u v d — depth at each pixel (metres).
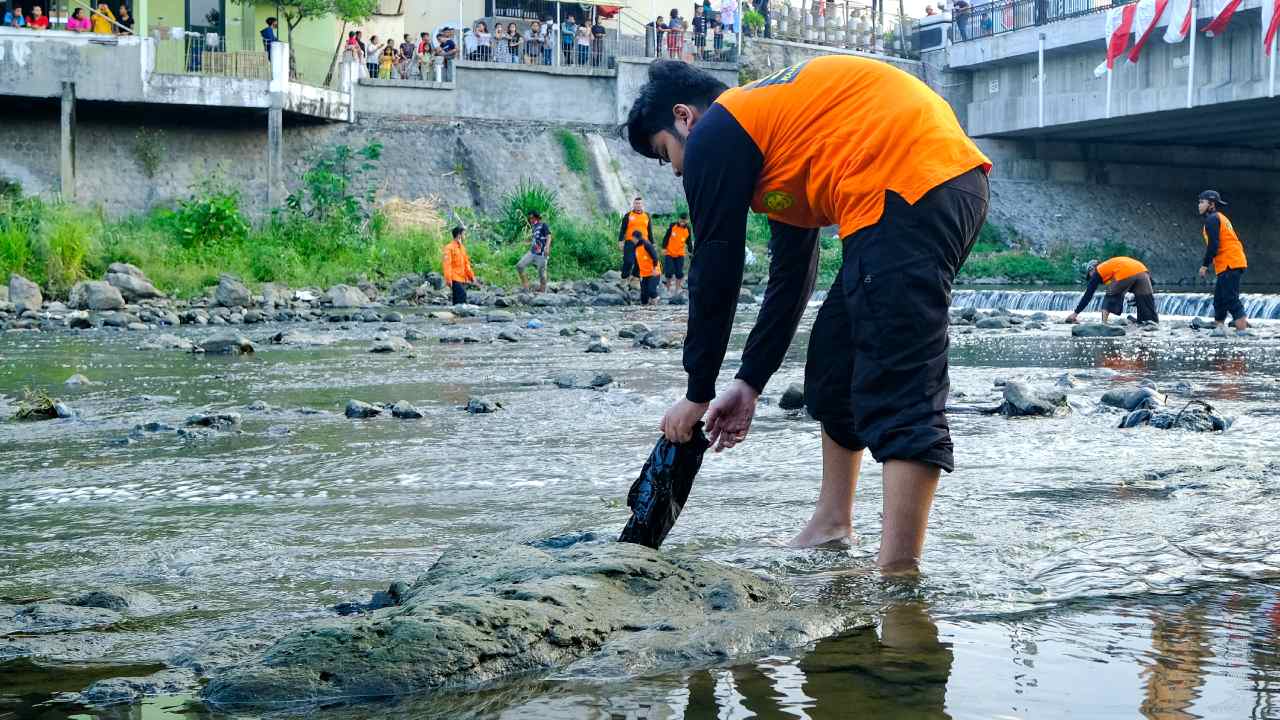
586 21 37.03
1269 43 28.02
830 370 2.79
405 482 3.79
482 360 9.23
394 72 32.62
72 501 3.54
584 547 2.36
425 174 31.53
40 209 21.97
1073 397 5.96
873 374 2.50
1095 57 33.44
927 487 2.49
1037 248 34.81
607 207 32.19
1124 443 4.38
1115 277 13.50
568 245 26.89
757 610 2.09
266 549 2.81
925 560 2.51
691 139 2.59
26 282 17.12
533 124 33.41
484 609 1.90
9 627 2.14
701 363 2.53
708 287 2.53
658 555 2.32
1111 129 35.44
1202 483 3.41
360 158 31.16
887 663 1.78
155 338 11.16
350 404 5.68
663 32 34.94
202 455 4.44
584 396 6.45
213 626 2.13
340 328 13.84
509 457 4.31
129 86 26.78
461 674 1.75
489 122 33.00
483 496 3.51
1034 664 1.75
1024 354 9.35
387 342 10.19
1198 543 2.63
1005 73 36.62
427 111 32.41
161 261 21.09
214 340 10.05
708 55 35.94
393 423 5.41
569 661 1.83
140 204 29.00
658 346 10.53
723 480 3.74
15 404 6.21
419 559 2.66
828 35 38.78
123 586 2.46
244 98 27.62
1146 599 2.15
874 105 2.55
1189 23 29.31
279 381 7.55
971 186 2.54
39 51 26.39
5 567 2.68
